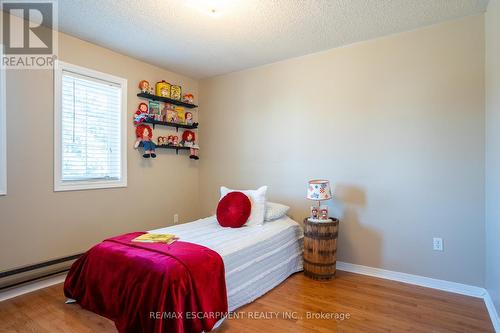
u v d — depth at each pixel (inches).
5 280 88.3
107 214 117.3
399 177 104.0
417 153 100.8
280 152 132.6
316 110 122.0
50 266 99.3
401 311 81.7
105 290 75.1
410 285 99.9
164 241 83.4
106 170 118.1
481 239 90.7
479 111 91.0
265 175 137.5
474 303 86.4
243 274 84.9
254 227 107.3
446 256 96.1
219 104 153.9
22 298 88.0
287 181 130.4
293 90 128.5
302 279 105.8
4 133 88.7
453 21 94.6
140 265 69.7
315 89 122.3
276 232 103.8
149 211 135.1
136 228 129.0
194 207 159.8
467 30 92.6
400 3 84.4
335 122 117.3
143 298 65.1
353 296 91.3
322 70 120.3
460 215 93.9
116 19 93.3
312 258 105.7
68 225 104.7
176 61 131.8
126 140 124.1
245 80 144.0
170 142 143.2
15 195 91.2
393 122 105.0
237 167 147.4
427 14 91.0
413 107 101.4
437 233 97.5
